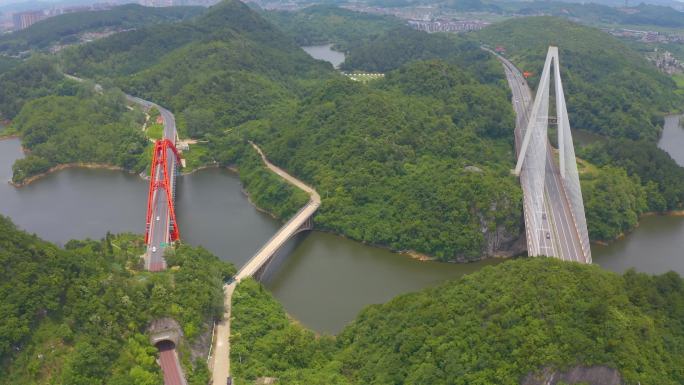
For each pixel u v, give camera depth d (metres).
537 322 117.50
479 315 124.81
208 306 144.38
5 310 118.81
